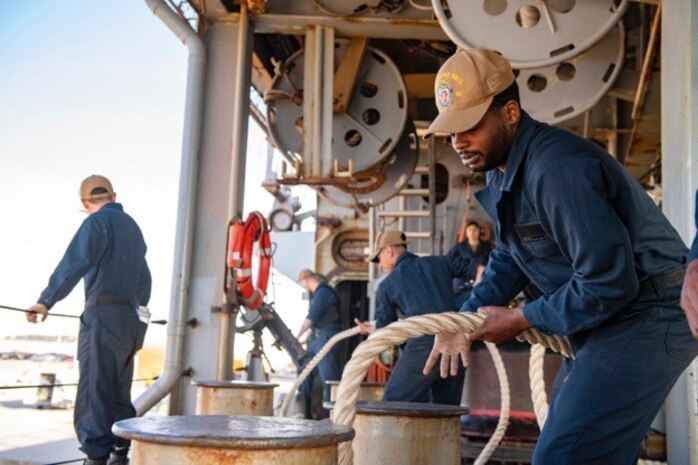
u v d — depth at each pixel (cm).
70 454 626
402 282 561
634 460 243
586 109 686
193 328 700
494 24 565
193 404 691
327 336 983
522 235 255
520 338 275
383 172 854
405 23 748
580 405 231
